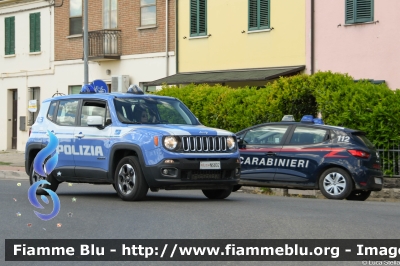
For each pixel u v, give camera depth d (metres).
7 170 27.69
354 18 26.50
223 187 14.64
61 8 37.53
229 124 24.48
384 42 25.77
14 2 40.25
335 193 17.12
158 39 33.28
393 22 25.52
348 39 26.75
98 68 36.00
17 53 40.34
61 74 37.72
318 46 27.64
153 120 15.23
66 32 37.34
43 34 38.69
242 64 30.16
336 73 22.48
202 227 10.92
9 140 40.91
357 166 16.92
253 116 23.61
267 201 15.16
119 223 11.50
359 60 26.45
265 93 23.66
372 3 26.05
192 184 14.16
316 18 27.70
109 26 35.34
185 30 32.34
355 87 21.52
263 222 11.38
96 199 15.44
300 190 19.94
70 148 15.79
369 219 11.84
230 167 14.52
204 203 14.45
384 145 20.77
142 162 14.24
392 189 20.02
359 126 21.17
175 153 14.01
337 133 17.39
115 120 15.02
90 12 36.19
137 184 14.43
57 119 16.39
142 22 33.97
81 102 15.96
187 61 32.28
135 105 15.37
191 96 25.50
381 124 20.67
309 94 22.75
